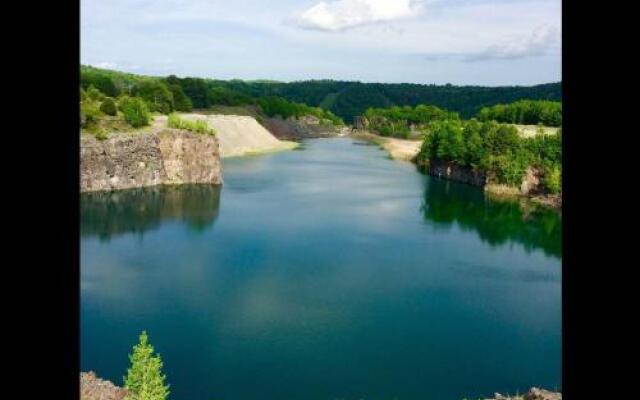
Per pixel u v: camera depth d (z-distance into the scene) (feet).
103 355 105.29
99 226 213.05
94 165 301.84
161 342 110.63
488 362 103.45
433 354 106.42
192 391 92.17
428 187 320.09
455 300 135.03
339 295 136.98
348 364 102.27
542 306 131.75
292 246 181.57
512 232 212.02
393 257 171.12
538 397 68.44
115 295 136.26
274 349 107.96
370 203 260.01
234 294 137.18
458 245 188.03
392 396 91.50
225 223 215.51
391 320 122.42
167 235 198.08
